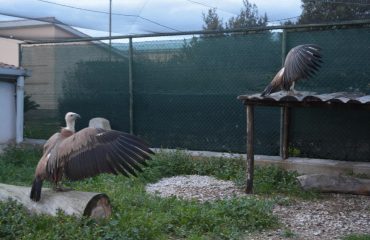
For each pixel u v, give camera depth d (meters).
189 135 11.29
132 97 11.86
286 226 6.78
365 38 9.45
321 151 9.96
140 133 11.85
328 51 9.74
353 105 7.93
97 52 12.30
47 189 6.21
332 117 9.80
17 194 6.16
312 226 6.81
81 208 5.84
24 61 13.38
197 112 11.17
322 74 9.80
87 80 12.47
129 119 11.95
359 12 12.00
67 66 12.75
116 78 12.07
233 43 10.66
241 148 10.74
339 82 9.69
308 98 7.92
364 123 9.53
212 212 6.75
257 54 10.44
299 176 9.12
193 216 6.53
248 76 10.57
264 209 7.04
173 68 11.37
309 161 9.73
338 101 7.84
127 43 11.82
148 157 4.31
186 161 10.45
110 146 4.34
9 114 12.95
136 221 6.02
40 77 13.16
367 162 9.52
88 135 4.46
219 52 10.83
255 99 8.29
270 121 10.37
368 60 9.45
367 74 9.47
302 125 10.08
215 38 10.85
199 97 11.12
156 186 9.14
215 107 10.97
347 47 9.59
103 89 12.27
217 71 10.88
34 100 13.29
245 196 8.21
